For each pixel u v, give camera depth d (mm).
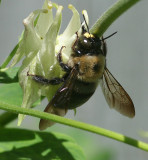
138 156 395
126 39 396
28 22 199
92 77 210
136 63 398
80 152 209
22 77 202
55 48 206
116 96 215
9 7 375
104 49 215
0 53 379
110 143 386
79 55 210
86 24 208
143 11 389
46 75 203
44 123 201
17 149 206
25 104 203
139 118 402
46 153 206
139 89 400
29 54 201
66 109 207
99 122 399
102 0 369
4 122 219
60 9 200
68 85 207
